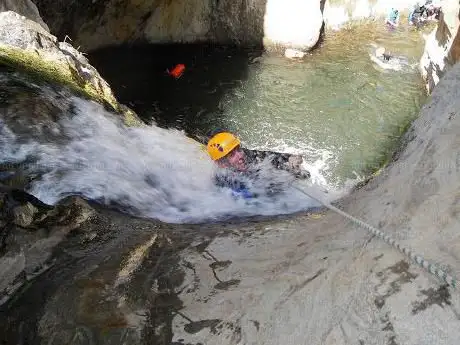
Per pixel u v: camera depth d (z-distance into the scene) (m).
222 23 11.55
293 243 3.33
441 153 3.29
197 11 11.41
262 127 8.88
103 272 2.84
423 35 12.06
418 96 9.58
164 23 11.35
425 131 4.18
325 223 3.62
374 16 12.77
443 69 8.52
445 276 2.12
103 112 5.53
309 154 8.12
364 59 11.05
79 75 5.95
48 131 4.48
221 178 5.33
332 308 2.41
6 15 5.73
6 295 2.61
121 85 10.16
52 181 3.96
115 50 11.23
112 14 10.59
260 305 2.64
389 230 2.76
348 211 3.75
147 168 5.05
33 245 2.89
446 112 4.03
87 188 4.11
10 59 5.12
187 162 5.48
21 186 3.72
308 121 9.02
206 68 10.84
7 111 4.31
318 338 2.27
